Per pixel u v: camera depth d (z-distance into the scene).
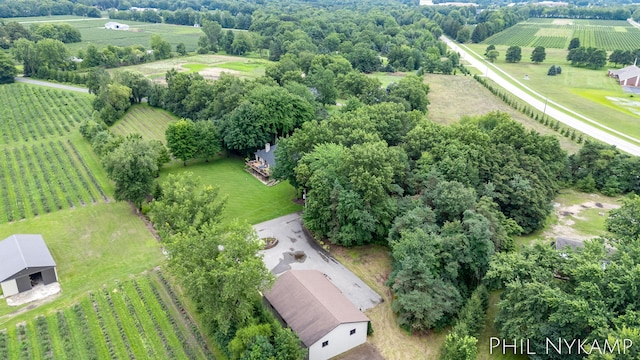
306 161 66.81
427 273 46.16
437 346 45.12
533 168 69.31
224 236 44.50
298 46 185.25
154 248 61.12
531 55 196.75
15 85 142.12
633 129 105.56
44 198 74.25
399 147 71.94
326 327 42.12
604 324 34.66
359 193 58.50
